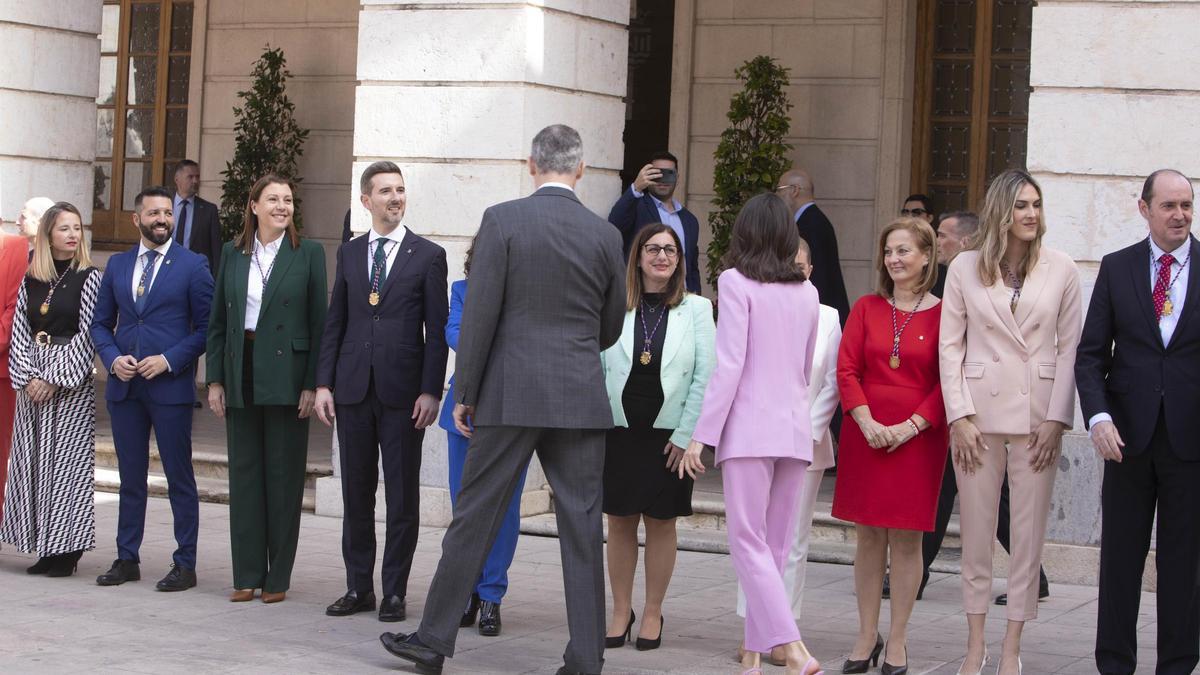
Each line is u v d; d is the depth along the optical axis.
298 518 8.41
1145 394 6.77
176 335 8.62
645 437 7.43
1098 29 9.38
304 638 7.53
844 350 7.20
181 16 17.52
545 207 6.86
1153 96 9.31
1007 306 6.85
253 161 16.33
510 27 10.45
